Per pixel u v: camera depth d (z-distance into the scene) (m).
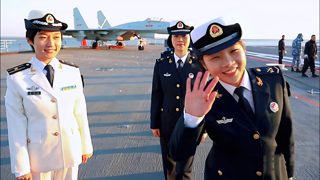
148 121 4.55
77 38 30.12
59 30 1.58
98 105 5.62
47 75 1.67
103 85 7.85
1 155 3.28
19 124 1.58
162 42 59.09
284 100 1.20
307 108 5.12
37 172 1.65
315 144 3.43
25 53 22.84
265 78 1.20
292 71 10.19
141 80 8.68
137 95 6.53
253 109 1.15
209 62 1.05
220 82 1.16
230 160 1.21
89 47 35.81
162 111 2.35
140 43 29.31
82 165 3.03
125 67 12.15
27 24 1.51
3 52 21.83
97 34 30.48
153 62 14.50
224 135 1.14
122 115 4.90
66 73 1.76
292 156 1.28
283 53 11.73
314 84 7.55
